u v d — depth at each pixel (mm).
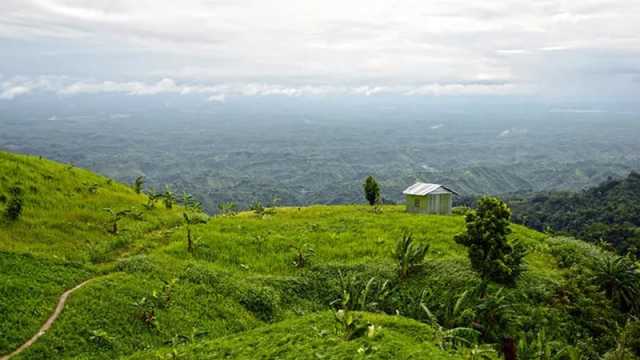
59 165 56125
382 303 36812
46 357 23047
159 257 37438
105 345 24984
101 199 49719
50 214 42000
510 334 35344
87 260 35938
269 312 34250
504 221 40625
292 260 42938
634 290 41281
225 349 23984
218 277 35969
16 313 25344
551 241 53875
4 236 35469
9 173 45688
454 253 46000
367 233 50812
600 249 53156
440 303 37500
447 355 22766
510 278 40500
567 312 38938
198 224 50844
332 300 38219
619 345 34469
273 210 64438
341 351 21734
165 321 28422
